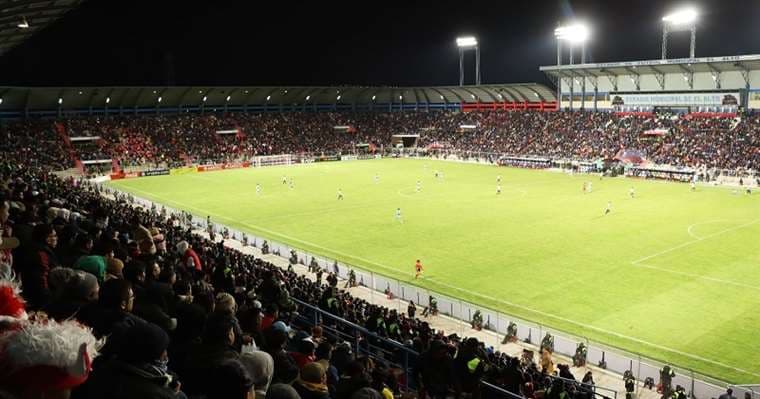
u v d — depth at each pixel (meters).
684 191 75.25
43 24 44.84
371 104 143.50
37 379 3.48
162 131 111.12
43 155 91.88
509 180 87.69
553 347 29.80
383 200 72.12
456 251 48.47
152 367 4.98
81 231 13.66
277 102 132.88
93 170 92.56
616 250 47.62
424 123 134.12
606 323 32.91
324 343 12.06
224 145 113.44
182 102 120.44
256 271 28.14
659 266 43.09
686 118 98.12
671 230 54.06
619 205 66.31
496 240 51.62
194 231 55.44
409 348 17.92
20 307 4.49
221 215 64.06
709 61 91.94
